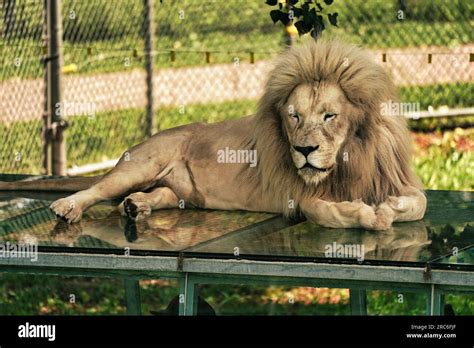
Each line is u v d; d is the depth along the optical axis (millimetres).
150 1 10750
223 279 5586
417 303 8836
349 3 14656
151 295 9320
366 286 5410
